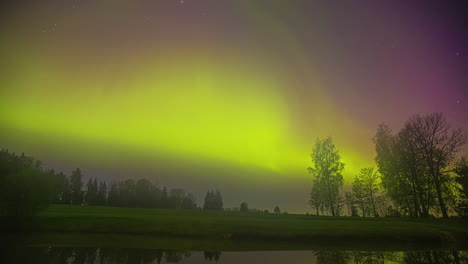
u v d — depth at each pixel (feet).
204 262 59.31
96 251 66.90
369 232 97.66
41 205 111.34
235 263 58.80
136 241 82.74
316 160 184.44
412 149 149.28
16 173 112.37
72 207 186.70
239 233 96.22
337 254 69.92
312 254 69.67
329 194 174.81
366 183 186.91
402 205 159.22
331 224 112.57
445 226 111.34
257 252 71.41
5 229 98.63
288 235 94.43
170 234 96.07
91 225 104.17
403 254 70.64
